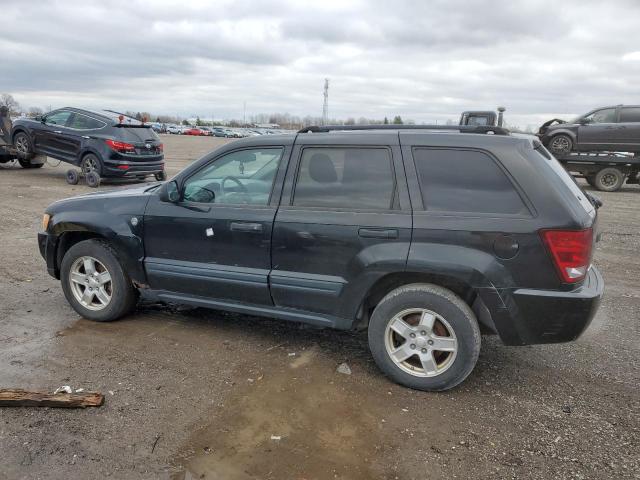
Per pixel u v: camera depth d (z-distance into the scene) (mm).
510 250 3219
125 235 4301
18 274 5855
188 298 4281
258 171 3953
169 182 4223
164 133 76812
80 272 4605
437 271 3338
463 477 2668
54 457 2717
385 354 3592
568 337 3289
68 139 13570
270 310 3980
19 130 14727
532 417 3244
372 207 3553
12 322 4508
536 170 3270
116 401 3275
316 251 3674
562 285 3201
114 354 3938
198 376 3637
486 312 3447
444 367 3463
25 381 3480
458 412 3285
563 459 2828
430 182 3455
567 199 3242
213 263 4070
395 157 3547
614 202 13305
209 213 4023
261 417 3152
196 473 2633
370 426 3098
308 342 4289
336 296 3670
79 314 4680
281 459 2764
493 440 2990
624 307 5301
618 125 15039
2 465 2641
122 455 2752
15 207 10055
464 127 3719
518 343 3367
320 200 3727
